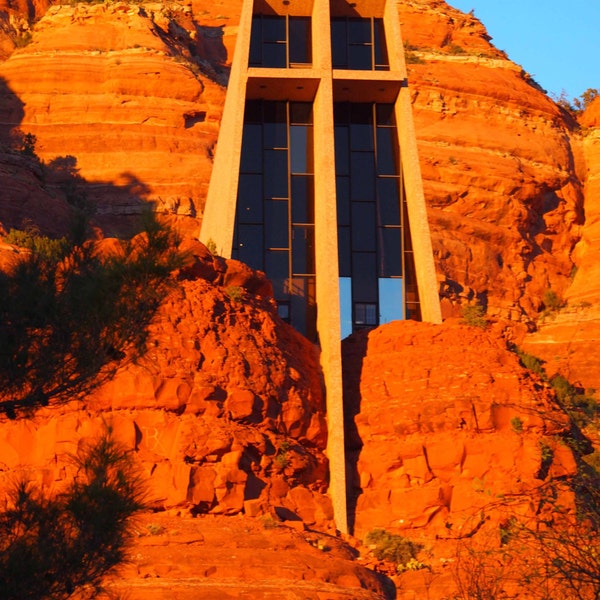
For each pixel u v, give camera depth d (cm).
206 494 6431
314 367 7762
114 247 3519
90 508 3031
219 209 8838
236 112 8412
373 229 8556
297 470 6950
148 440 6575
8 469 6588
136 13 16388
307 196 8550
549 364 13150
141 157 14925
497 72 17312
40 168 14250
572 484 2948
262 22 8906
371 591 6003
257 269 8319
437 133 15975
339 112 8800
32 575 2891
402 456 7156
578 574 2827
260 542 6072
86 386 3244
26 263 3312
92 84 15550
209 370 6944
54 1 18100
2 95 15488
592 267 15588
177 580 5600
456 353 7550
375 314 8356
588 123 17988
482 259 14912
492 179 15600
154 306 3325
